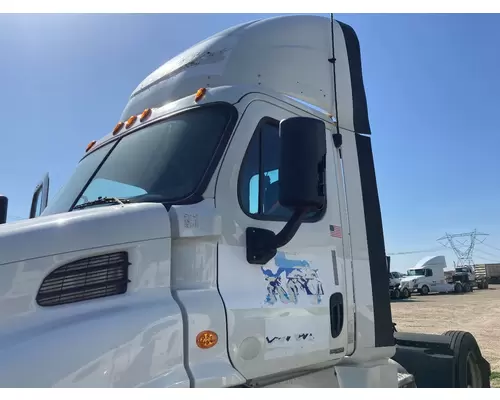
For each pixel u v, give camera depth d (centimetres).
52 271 209
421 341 501
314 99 351
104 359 201
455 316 2158
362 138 372
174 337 221
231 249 255
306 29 358
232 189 266
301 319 280
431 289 4238
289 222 258
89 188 316
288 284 278
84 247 216
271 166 294
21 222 233
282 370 266
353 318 321
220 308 239
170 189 266
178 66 352
